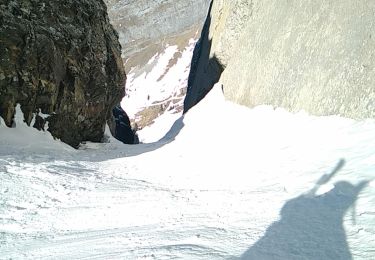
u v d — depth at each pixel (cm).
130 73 10656
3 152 1348
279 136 1166
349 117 978
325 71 1122
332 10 1173
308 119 1141
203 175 1027
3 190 835
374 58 923
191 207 679
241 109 1778
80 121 1920
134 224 611
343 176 686
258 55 1733
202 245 464
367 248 408
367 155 749
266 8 1806
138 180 1050
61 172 1100
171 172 1149
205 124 1948
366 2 998
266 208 609
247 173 936
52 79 1670
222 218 585
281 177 814
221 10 2788
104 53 2116
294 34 1395
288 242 454
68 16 1873
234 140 1402
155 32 11231
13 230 615
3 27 1536
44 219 673
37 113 1661
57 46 1738
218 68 2577
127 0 11494
